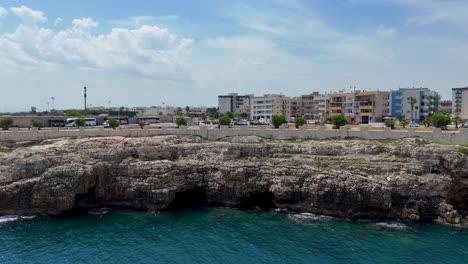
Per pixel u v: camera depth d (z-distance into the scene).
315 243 45.03
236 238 46.84
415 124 115.12
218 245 44.75
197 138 70.12
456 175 55.16
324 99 178.12
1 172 56.00
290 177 57.34
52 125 109.06
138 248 43.94
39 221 53.12
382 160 57.59
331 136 69.69
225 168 60.31
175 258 41.34
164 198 58.12
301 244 44.78
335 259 40.81
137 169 59.00
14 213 55.38
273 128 80.19
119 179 59.53
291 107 190.75
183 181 60.31
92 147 62.69
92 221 53.38
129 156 61.72
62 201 55.34
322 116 159.38
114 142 64.56
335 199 54.19
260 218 54.59
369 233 48.12
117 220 53.88
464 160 54.97
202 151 64.38
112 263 40.19
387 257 41.22
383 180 54.06
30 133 65.06
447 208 52.97
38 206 55.50
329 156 60.91
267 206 60.59
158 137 67.75
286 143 65.44
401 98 147.62
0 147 62.16
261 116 189.38
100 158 60.03
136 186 58.41
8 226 50.94
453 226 50.69
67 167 56.53
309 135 70.50
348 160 58.84
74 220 53.75
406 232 48.47
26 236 47.41
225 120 88.06
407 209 53.41
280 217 54.88
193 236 47.59
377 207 53.53
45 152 59.66
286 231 49.06
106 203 61.00
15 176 56.06
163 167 59.41
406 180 53.69
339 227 50.31
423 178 54.06
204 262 40.41
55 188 54.94
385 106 149.00
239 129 72.31
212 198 61.44
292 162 59.56
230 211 58.34
